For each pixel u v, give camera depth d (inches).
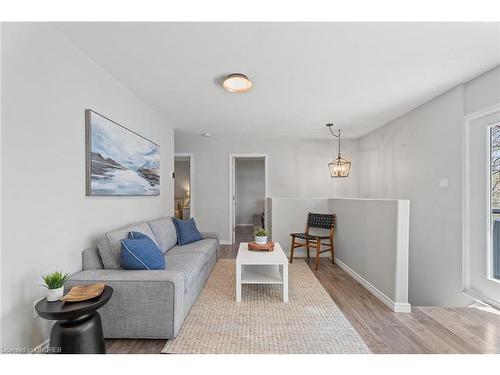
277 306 98.6
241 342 74.6
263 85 111.3
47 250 68.7
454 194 112.3
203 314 91.7
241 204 358.3
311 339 76.4
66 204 75.9
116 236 89.7
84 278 74.4
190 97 125.2
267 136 216.1
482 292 100.0
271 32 73.2
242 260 103.8
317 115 156.5
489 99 97.0
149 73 99.0
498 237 97.0
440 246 120.3
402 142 155.7
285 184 227.8
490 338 77.6
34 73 64.7
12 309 58.8
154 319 73.2
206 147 228.2
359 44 79.3
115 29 71.7
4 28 57.3
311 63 91.4
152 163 139.6
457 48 81.5
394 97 125.6
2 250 56.7
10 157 58.4
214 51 83.4
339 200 159.6
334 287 121.0
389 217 101.3
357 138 226.1
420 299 133.8
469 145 106.2
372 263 114.9
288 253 185.5
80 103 82.3
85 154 84.7
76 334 57.2
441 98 121.3
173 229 140.4
